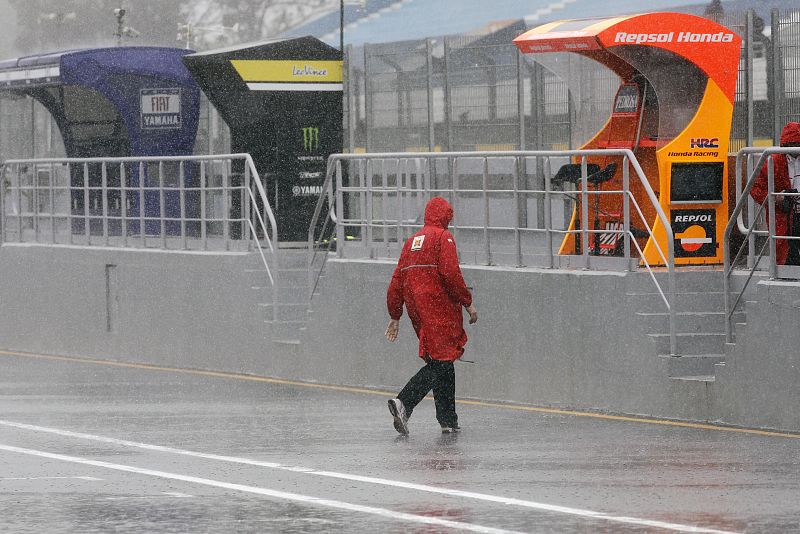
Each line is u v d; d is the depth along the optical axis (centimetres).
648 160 5216
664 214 4503
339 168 5681
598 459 3662
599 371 4631
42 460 3772
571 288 4709
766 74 5481
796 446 3819
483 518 2941
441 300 4191
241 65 7062
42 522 2966
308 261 5856
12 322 7262
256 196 7162
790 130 4409
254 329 5994
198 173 7869
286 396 5231
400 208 5441
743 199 4238
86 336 6844
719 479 3341
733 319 4522
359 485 3347
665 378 4419
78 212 8338
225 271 6125
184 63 7056
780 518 2889
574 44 5028
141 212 6612
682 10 6353
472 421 4462
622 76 5312
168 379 5853
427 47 7025
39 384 5684
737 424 4212
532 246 5162
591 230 4828
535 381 4850
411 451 3856
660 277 4612
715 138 5034
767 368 4112
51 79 7906
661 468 3503
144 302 6531
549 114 6425
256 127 7156
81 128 8438
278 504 3130
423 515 2983
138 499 3206
